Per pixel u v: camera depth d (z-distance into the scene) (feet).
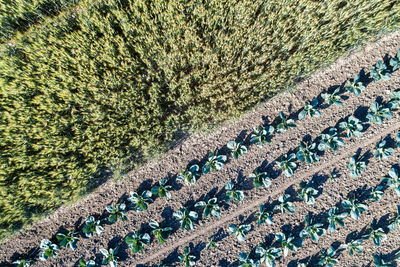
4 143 14.64
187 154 18.07
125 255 18.20
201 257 18.21
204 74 16.20
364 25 15.43
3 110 14.83
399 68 17.81
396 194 18.10
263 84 16.14
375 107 17.53
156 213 18.20
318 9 14.66
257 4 14.65
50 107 14.74
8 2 14.06
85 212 18.01
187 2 14.64
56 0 14.74
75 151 15.67
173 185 18.10
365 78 17.99
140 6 14.28
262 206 18.08
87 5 14.33
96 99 15.10
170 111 16.98
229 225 18.19
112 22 14.88
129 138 16.24
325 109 18.11
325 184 18.24
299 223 18.22
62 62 14.56
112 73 15.47
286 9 14.66
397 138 17.79
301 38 15.84
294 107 18.06
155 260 18.20
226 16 15.20
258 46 15.72
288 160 17.97
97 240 18.12
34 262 17.90
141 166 17.94
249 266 17.83
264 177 18.06
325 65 17.25
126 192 18.06
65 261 18.07
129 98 15.24
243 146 17.65
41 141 14.93
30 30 15.08
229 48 15.28
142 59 15.14
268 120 18.04
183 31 15.19
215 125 17.51
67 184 16.08
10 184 15.11
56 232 17.93
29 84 14.19
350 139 18.12
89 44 14.60
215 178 18.19
